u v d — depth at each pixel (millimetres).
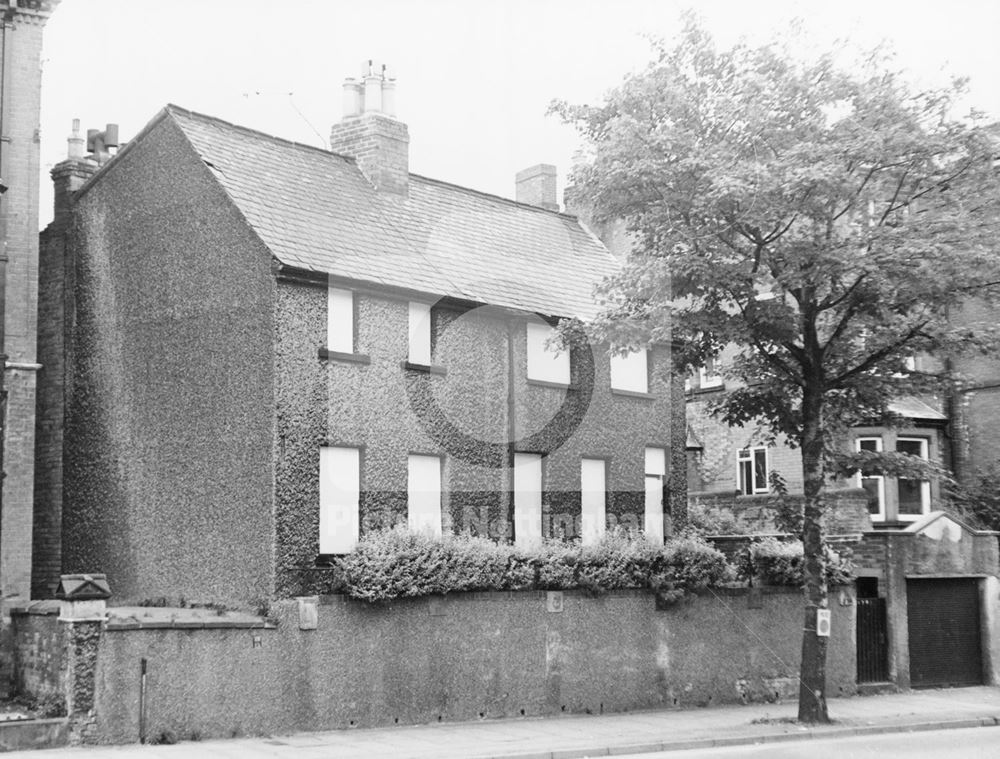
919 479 21578
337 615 18438
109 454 21281
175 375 20359
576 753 16234
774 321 19625
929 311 19828
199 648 16938
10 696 17219
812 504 19906
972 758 15836
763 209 18250
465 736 17719
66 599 15953
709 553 22719
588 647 21141
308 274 19219
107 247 21906
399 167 24203
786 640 24062
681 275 19234
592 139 20453
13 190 19906
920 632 26281
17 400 19484
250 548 18672
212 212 20172
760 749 16953
